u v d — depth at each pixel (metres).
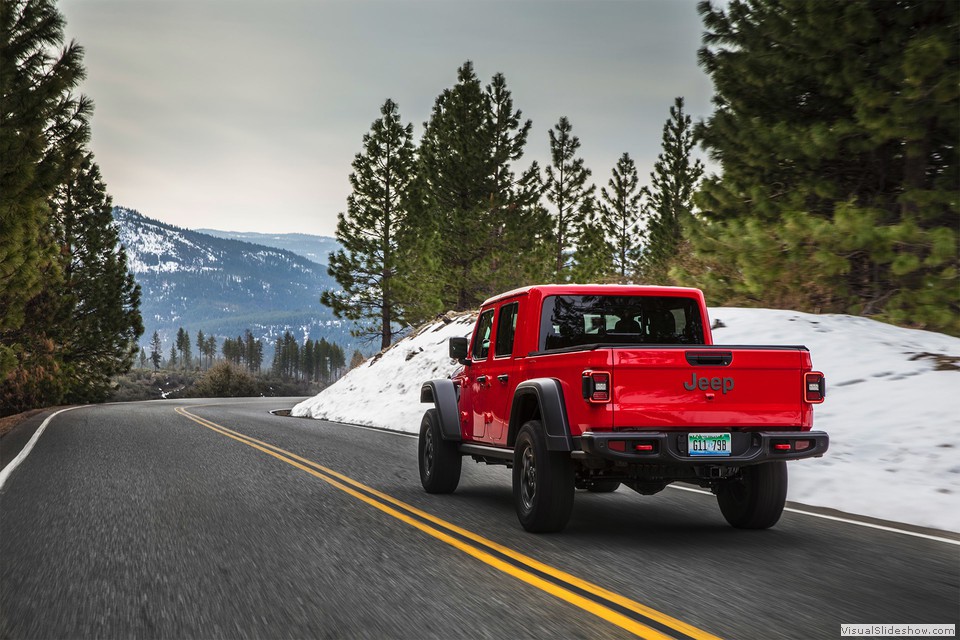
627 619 4.51
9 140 17.88
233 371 88.06
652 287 8.06
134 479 9.93
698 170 48.19
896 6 16.52
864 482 8.95
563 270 44.47
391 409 21.81
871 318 16.81
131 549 6.21
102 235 48.28
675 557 6.05
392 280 49.41
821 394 6.70
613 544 6.54
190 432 17.28
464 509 8.18
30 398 35.91
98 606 4.78
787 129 18.22
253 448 13.84
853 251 17.42
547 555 6.12
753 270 18.30
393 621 4.49
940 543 6.59
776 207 19.00
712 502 8.89
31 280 21.86
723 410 6.47
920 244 16.31
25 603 4.84
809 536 6.92
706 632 4.28
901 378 12.00
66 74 18.64
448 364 23.03
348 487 9.53
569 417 6.66
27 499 8.44
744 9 19.30
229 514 7.68
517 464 7.26
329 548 6.30
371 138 50.81
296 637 4.23
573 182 49.75
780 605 4.78
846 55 17.05
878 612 4.64
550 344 7.73
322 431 18.09
